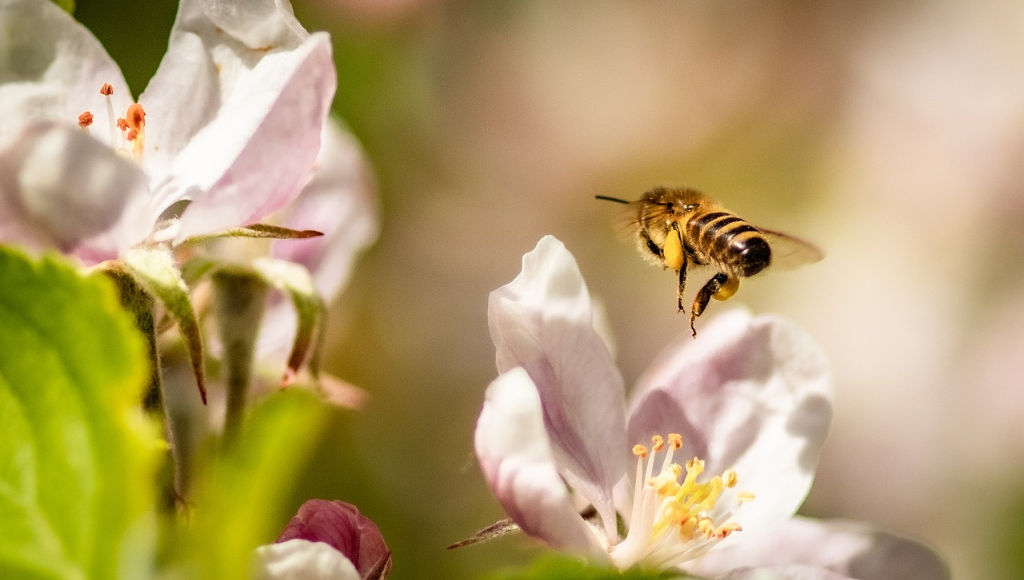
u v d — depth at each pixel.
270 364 0.27
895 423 0.44
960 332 0.44
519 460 0.25
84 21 0.36
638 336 0.45
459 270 0.44
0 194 0.25
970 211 0.46
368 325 0.41
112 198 0.25
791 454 0.28
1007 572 0.42
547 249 0.27
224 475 0.22
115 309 0.22
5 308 0.22
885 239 0.46
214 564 0.22
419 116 0.44
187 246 0.25
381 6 0.41
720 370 0.28
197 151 0.26
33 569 0.22
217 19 0.26
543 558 0.23
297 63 0.25
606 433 0.27
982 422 0.43
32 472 0.22
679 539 0.27
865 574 0.27
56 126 0.24
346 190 0.29
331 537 0.25
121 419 0.22
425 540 0.36
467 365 0.42
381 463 0.37
